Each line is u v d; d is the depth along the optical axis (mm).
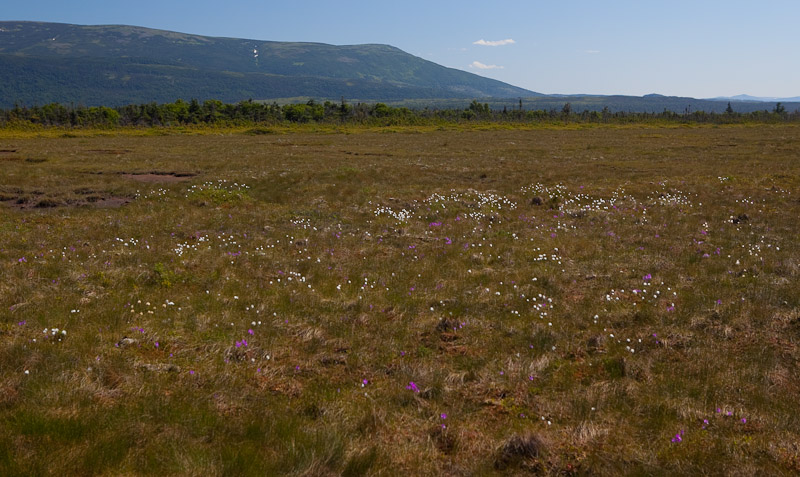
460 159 41156
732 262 14852
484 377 8609
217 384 7898
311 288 12461
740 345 9789
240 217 20641
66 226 18125
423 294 12320
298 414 7355
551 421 7523
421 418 7461
